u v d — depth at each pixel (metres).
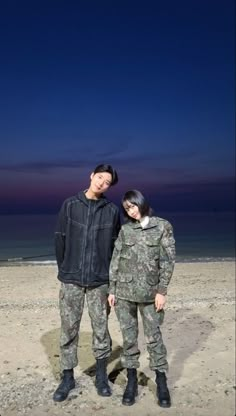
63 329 3.70
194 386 4.14
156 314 3.59
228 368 4.64
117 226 3.73
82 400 3.73
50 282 10.36
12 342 5.25
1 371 4.36
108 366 4.50
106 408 3.61
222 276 12.90
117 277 3.60
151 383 4.13
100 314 3.72
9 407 3.59
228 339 5.72
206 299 8.55
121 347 5.12
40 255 20.78
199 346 5.40
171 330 6.14
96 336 3.79
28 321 6.25
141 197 3.50
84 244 3.58
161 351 3.64
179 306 7.82
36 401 3.71
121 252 3.59
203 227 65.44
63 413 3.51
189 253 24.61
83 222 3.58
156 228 3.53
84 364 4.51
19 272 12.12
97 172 3.54
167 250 3.51
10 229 49.19
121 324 3.64
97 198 3.64
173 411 3.60
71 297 3.62
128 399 3.66
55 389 3.96
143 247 3.51
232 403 3.78
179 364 4.74
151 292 3.52
